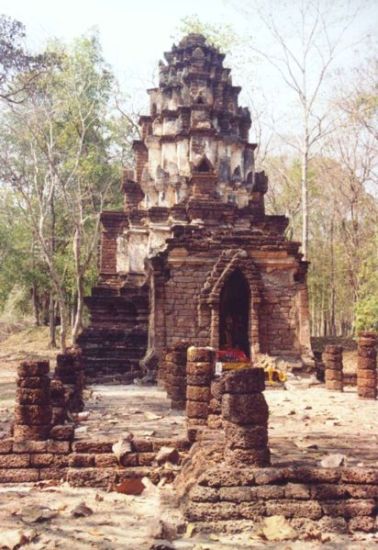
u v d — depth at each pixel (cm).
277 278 2062
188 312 2012
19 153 3456
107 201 3862
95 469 720
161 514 586
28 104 2831
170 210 2486
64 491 683
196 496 573
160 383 1769
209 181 2330
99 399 1420
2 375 2206
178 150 2623
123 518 582
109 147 3912
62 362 1125
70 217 3597
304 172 2964
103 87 3444
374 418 1153
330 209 4169
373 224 3478
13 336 3975
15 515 584
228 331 2098
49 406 753
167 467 725
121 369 2116
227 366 1859
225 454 616
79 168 3316
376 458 715
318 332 5266
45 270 3838
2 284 3909
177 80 2766
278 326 2036
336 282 4441
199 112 2584
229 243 2064
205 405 843
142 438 788
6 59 1870
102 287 2503
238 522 562
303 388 1797
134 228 2556
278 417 1155
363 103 2984
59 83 2997
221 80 2738
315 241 4453
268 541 532
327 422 1079
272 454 709
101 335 2198
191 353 859
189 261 2038
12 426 776
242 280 2078
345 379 1897
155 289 2016
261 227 2469
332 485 588
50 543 509
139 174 2766
